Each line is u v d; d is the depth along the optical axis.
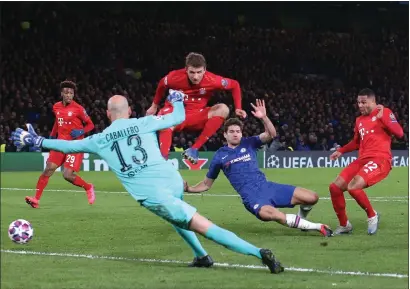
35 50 33.19
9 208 13.02
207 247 8.30
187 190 9.20
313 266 7.02
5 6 33.47
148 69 36.38
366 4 40.66
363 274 6.59
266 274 6.66
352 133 33.38
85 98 30.67
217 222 10.70
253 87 35.59
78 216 11.62
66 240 8.97
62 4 35.72
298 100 34.94
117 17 37.69
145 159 6.77
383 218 10.97
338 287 6.04
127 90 33.22
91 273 6.81
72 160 12.91
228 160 9.07
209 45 38.22
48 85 31.58
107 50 35.81
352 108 36.47
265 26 40.75
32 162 25.84
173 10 39.16
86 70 34.38
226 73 37.34
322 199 14.35
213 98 32.94
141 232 9.65
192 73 8.87
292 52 39.62
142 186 6.73
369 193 15.80
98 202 14.15
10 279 6.57
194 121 9.36
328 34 41.03
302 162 29.33
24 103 29.33
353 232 9.45
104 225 10.42
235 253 7.89
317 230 8.95
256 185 9.00
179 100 6.94
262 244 8.41
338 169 27.17
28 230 8.18
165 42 37.62
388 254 7.67
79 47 35.22
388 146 9.35
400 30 42.06
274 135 9.02
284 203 9.02
